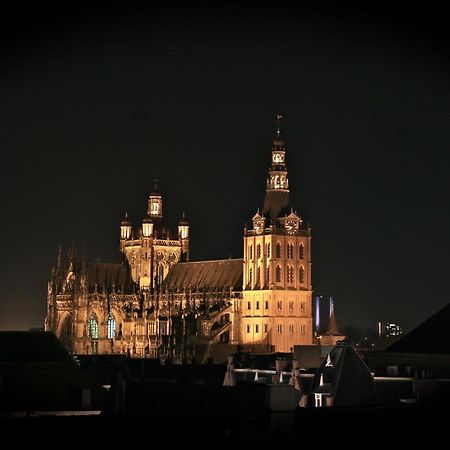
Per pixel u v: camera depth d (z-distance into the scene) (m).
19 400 190.12
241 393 165.00
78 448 140.25
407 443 146.00
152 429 147.12
